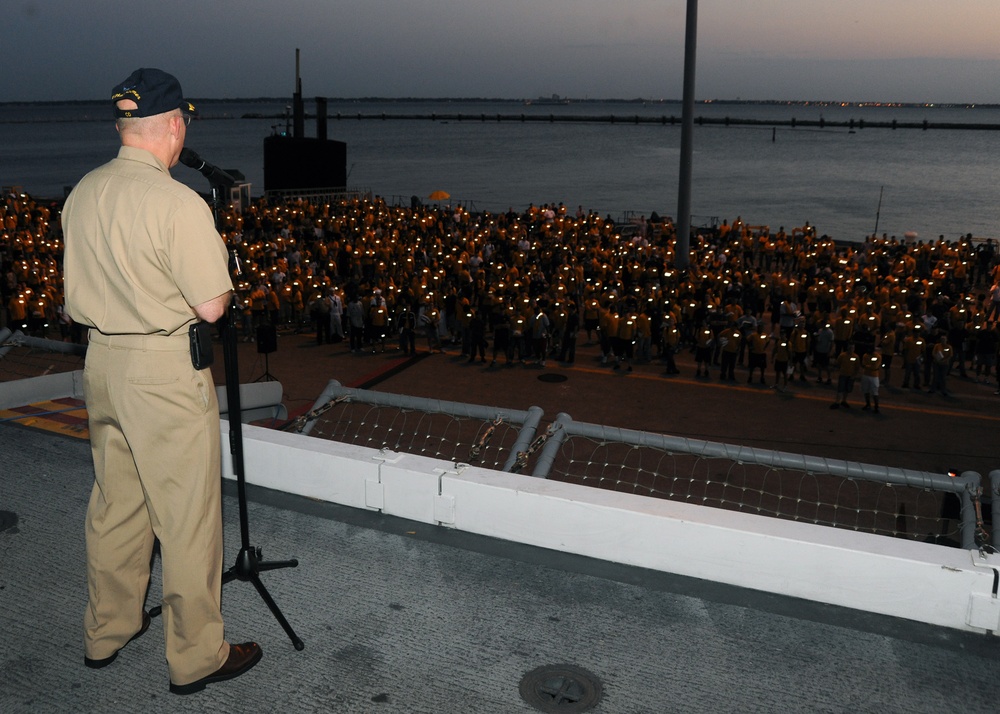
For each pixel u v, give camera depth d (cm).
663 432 1784
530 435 427
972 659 282
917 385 2138
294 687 262
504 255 3691
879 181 13012
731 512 339
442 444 1484
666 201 10000
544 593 322
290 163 5600
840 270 3175
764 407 1980
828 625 302
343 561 345
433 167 15888
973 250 3703
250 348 2509
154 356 238
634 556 343
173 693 258
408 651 283
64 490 407
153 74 240
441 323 2533
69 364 1126
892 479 394
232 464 424
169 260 230
